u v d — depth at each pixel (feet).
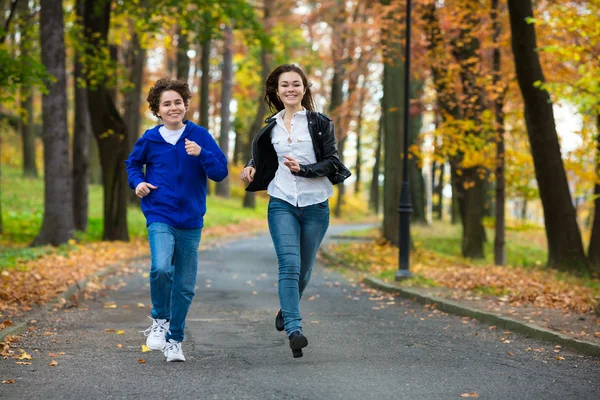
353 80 148.77
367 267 71.92
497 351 29.09
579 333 31.55
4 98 63.93
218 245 101.76
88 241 87.51
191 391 21.48
